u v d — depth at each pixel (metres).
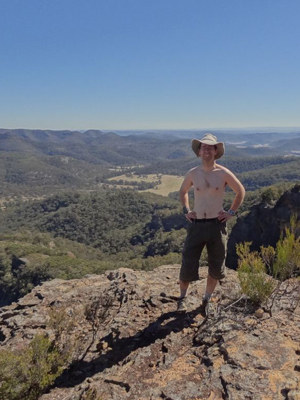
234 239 35.84
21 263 51.34
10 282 50.31
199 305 3.83
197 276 3.63
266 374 2.33
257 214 34.06
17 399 2.44
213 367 2.52
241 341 2.77
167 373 2.58
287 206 30.78
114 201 130.25
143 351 3.01
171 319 3.59
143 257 73.38
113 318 3.90
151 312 3.89
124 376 2.66
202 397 2.22
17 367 2.49
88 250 86.19
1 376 2.46
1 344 3.74
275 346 2.65
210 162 3.40
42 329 4.00
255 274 3.43
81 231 110.44
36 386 2.51
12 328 4.13
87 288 5.25
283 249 3.46
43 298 5.14
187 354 2.83
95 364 3.07
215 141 3.38
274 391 2.16
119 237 98.50
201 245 3.56
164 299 4.17
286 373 2.33
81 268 45.25
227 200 47.97
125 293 4.58
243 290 3.40
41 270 46.22
